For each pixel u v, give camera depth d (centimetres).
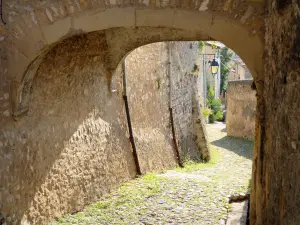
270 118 276
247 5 312
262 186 312
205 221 456
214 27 321
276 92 248
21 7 347
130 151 685
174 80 898
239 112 1380
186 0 323
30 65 357
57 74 443
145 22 333
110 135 609
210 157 983
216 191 591
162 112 838
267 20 299
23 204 385
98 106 568
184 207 514
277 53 245
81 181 514
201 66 1523
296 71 195
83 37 487
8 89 357
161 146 812
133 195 575
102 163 576
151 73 781
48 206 438
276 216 243
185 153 937
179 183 649
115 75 611
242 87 1352
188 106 991
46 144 431
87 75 527
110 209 511
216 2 317
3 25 346
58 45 426
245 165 902
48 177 437
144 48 743
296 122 195
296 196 193
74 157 498
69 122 484
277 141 243
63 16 343
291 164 203
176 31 503
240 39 317
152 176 695
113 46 561
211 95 1997
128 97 680
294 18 198
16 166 370
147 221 463
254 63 316
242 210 484
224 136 1444
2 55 346
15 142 368
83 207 516
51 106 439
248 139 1339
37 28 348
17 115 363
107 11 337
